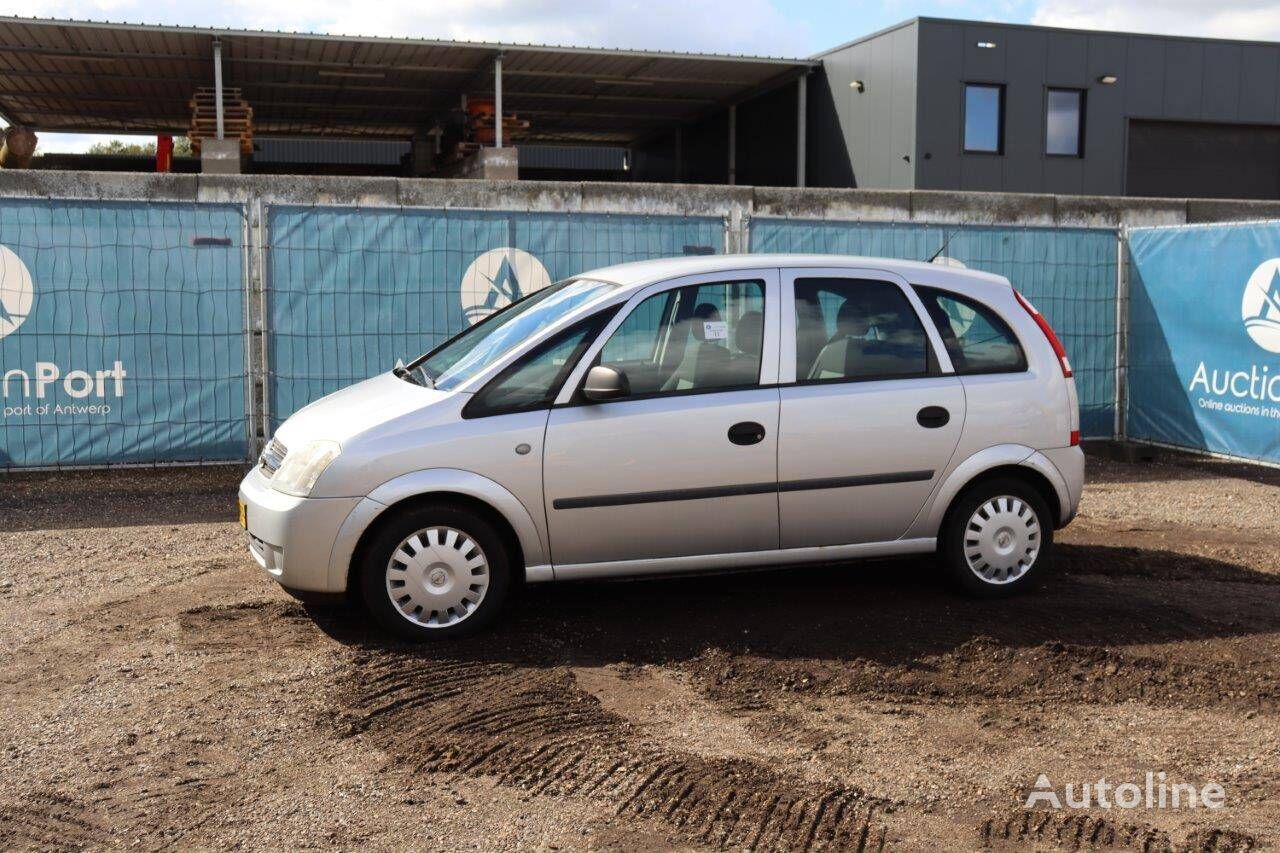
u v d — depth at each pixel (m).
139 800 4.07
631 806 4.04
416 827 3.88
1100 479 10.59
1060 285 11.83
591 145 40.16
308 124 33.53
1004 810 4.04
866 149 27.88
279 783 4.20
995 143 27.61
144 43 22.61
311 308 10.20
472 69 25.50
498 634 5.79
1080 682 5.25
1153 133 29.53
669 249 10.81
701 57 24.92
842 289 6.25
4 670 5.34
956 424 6.21
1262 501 9.48
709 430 5.87
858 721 4.83
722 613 6.13
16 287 9.68
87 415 9.90
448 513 5.64
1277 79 29.91
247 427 10.19
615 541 5.85
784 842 3.80
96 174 12.53
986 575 6.40
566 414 5.75
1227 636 5.80
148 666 5.38
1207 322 10.93
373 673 5.25
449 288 10.45
